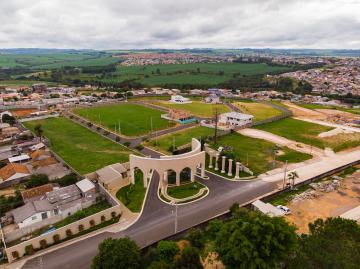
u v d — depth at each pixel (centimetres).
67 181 9350
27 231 7144
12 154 12031
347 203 8412
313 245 4662
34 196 8369
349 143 13638
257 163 11456
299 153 12525
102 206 8281
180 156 9738
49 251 6569
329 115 19662
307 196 8781
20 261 6288
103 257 5288
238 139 14500
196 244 6412
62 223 7525
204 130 16300
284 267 4953
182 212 8069
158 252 5853
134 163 9400
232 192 9188
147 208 8256
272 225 4875
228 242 4934
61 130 16400
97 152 12825
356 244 4534
